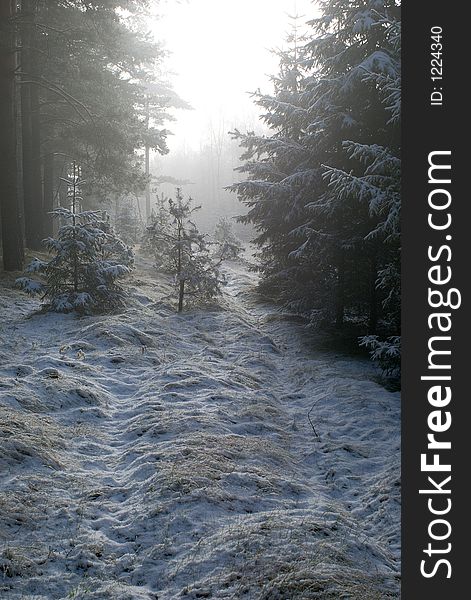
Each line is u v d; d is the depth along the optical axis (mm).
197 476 6652
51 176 28359
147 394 10094
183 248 18375
